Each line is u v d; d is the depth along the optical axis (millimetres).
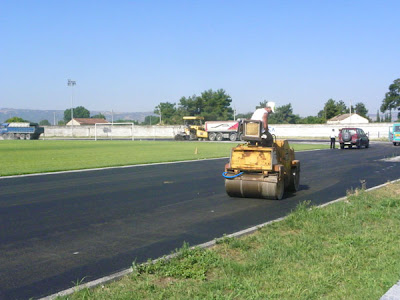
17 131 74625
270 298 4410
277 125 73500
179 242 6988
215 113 97500
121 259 6086
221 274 5242
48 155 27578
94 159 24281
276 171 11008
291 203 10695
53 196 11523
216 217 8969
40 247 6680
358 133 36031
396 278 4855
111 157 25859
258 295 4480
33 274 5465
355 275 5129
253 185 10953
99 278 5305
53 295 4715
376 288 4645
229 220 8680
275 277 5047
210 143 50062
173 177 15992
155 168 19453
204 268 5398
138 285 4867
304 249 6219
